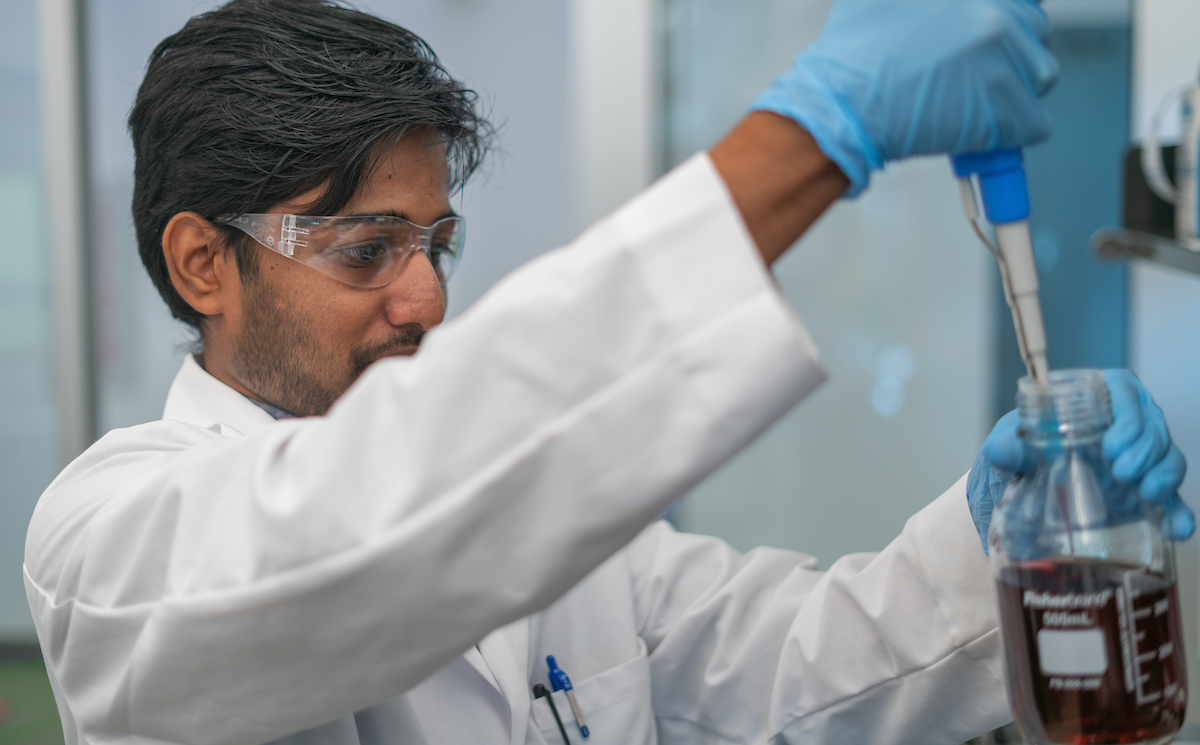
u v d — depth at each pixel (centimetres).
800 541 236
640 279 54
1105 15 214
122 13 290
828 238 228
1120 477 60
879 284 227
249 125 87
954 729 94
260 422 94
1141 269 212
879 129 57
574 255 56
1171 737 61
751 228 57
